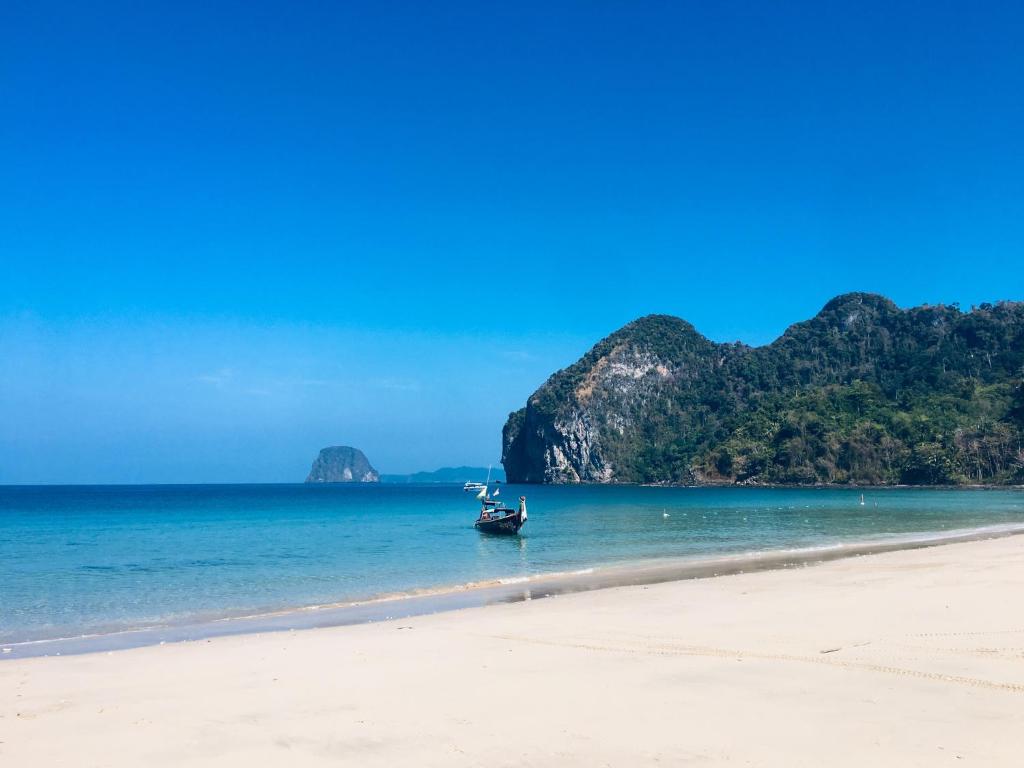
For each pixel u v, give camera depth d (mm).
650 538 48969
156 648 16250
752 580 25078
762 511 84750
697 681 11742
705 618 17672
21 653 16688
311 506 115812
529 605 21594
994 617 16297
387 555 39531
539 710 10422
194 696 11719
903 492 147500
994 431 169875
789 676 11867
